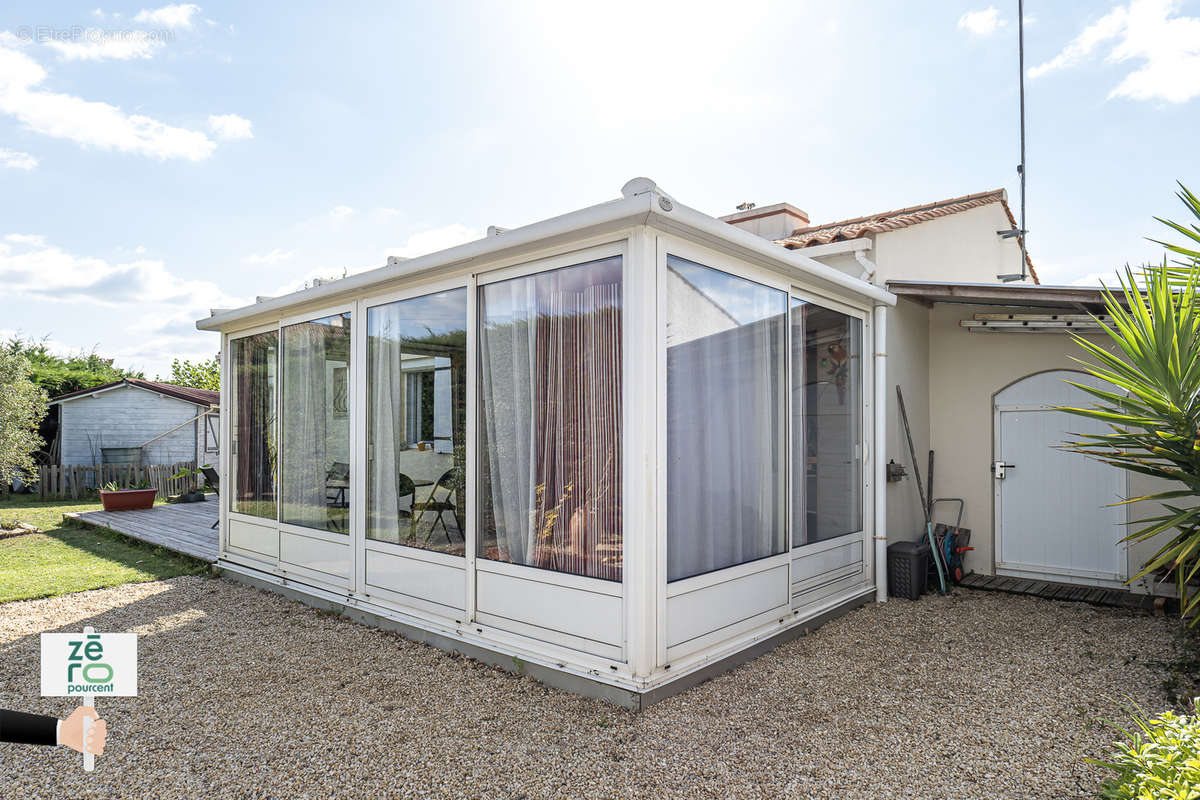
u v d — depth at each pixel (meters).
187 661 4.35
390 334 5.06
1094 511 6.25
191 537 8.46
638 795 2.80
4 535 9.25
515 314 4.21
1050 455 6.48
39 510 12.21
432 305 4.75
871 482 5.91
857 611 5.50
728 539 4.25
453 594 4.54
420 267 4.58
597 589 3.73
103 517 10.36
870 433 5.92
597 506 3.78
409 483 4.87
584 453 3.85
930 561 6.34
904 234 7.39
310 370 5.84
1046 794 2.81
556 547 3.97
